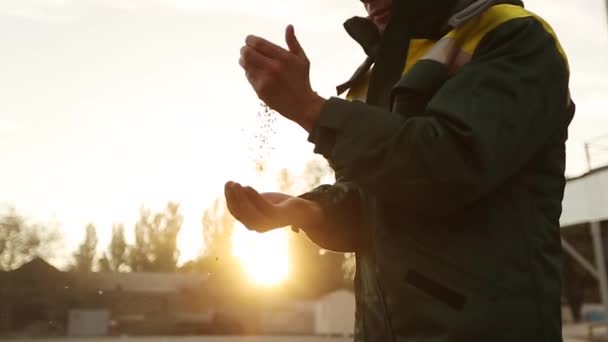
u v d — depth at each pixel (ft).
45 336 120.78
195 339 90.38
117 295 147.74
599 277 43.32
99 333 127.75
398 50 3.27
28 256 154.61
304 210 3.84
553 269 2.91
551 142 3.09
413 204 2.63
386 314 2.99
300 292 142.31
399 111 3.00
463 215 2.82
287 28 2.73
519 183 2.91
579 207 42.52
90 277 144.97
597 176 41.16
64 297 135.74
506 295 2.70
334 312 106.22
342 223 3.87
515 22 2.90
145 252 223.71
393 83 3.26
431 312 2.75
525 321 2.69
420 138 2.53
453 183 2.50
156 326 127.54
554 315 2.82
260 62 2.67
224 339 89.56
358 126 2.66
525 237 2.83
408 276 2.87
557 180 3.13
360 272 3.58
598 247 43.37
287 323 118.32
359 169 2.66
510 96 2.65
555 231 3.04
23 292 132.77
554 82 2.81
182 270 221.05
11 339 106.42
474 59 2.86
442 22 3.19
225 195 3.11
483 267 2.73
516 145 2.59
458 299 2.72
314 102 2.73
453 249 2.79
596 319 106.83
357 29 3.98
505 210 2.84
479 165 2.49
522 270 2.77
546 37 2.93
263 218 3.20
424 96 2.95
